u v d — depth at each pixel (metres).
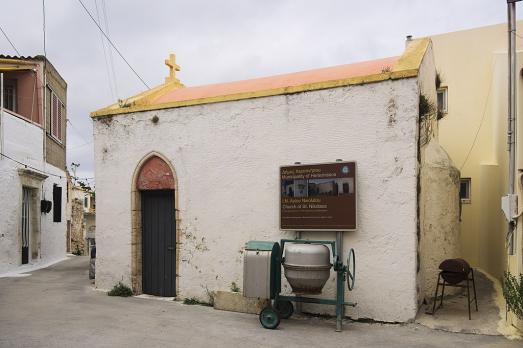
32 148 15.96
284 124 8.80
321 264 7.28
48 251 17.45
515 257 7.01
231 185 9.30
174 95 11.66
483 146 12.05
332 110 8.38
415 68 7.83
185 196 9.80
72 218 26.14
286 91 8.78
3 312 8.40
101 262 10.75
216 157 9.50
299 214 8.41
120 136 10.66
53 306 8.98
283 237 8.69
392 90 7.93
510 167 7.14
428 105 8.42
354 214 7.96
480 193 11.51
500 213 9.15
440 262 8.86
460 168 12.19
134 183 10.42
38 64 16.78
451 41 12.65
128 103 11.02
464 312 7.97
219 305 8.86
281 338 6.91
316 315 8.27
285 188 8.57
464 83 12.43
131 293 10.28
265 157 8.97
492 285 9.34
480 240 11.37
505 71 9.70
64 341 6.58
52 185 18.03
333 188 8.16
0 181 13.85
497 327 7.23
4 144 14.11
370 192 7.99
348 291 8.01
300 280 7.27
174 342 6.68
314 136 8.52
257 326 7.60
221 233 9.36
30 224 15.98
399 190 7.78
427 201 8.62
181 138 9.91
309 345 6.59
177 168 9.93
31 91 16.75
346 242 8.12
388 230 7.82
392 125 7.89
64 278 12.81
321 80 9.41
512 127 7.15
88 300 9.62
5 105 16.55
